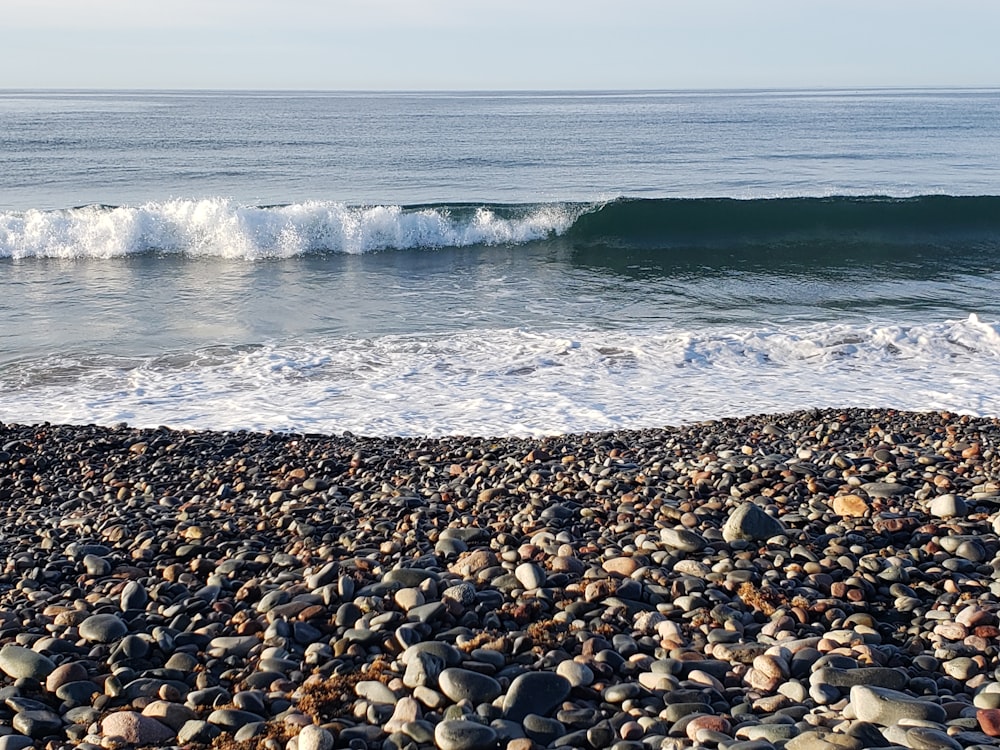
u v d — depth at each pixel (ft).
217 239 69.77
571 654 12.44
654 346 42.47
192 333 45.60
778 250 74.95
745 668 12.13
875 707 10.46
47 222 68.23
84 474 24.84
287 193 100.58
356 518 19.31
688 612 13.80
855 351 41.50
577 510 19.17
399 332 46.01
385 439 29.01
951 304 54.34
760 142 180.65
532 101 574.15
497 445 27.66
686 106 438.40
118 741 10.68
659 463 23.98
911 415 30.63
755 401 34.53
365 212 73.00
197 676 12.17
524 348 42.47
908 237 79.82
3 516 21.16
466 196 98.73
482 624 13.38
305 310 51.21
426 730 10.41
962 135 205.46
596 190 104.73
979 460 23.98
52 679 11.97
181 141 174.91
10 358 40.68
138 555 16.98
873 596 14.67
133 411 33.37
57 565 16.65
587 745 10.28
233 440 28.40
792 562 15.90
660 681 11.59
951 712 10.71
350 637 12.82
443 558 16.39
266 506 20.83
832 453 24.45
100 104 470.80
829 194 99.45
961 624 13.23
